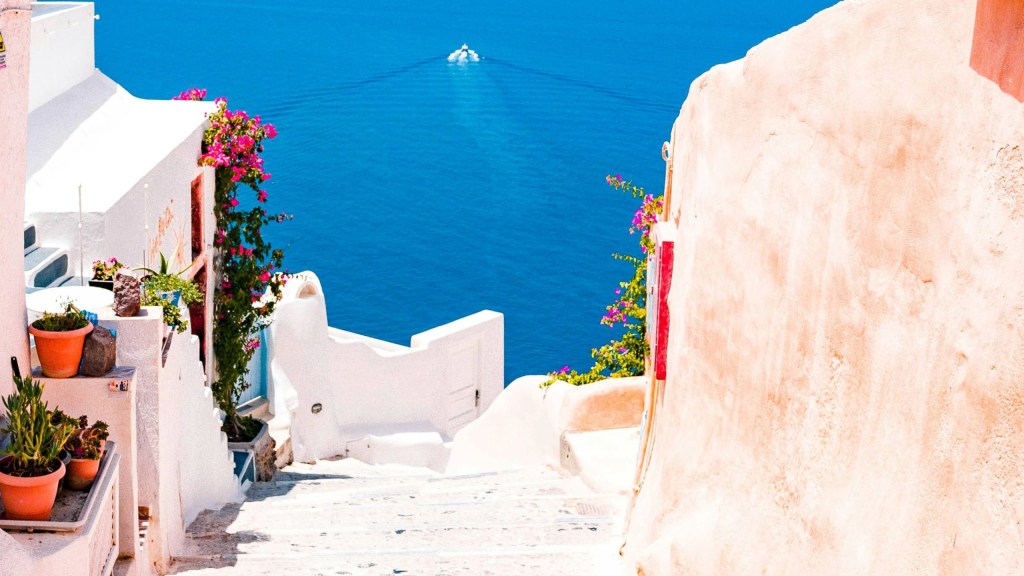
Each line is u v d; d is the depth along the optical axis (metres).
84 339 5.95
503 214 59.16
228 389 13.36
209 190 12.75
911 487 2.87
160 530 6.74
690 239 5.97
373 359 17.17
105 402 5.98
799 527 3.73
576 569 6.80
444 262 51.66
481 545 7.66
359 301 46.66
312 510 9.18
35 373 5.95
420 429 17.84
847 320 3.40
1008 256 2.42
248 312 13.77
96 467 5.01
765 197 4.36
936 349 2.77
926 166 2.88
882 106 3.19
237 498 10.86
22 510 4.55
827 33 3.71
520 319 45.00
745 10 148.50
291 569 6.91
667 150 7.82
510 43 111.88
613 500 8.98
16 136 5.41
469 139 73.38
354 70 94.31
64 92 12.68
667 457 5.93
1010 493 2.37
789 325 3.98
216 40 104.88
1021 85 2.40
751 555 4.16
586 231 57.28
